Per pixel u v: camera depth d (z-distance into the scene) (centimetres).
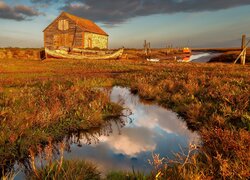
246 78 1333
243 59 3203
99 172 404
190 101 888
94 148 524
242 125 564
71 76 1850
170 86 1180
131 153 493
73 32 4912
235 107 710
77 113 712
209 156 416
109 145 542
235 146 415
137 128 673
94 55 4459
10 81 1478
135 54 6331
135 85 1359
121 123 727
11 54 4347
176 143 548
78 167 386
